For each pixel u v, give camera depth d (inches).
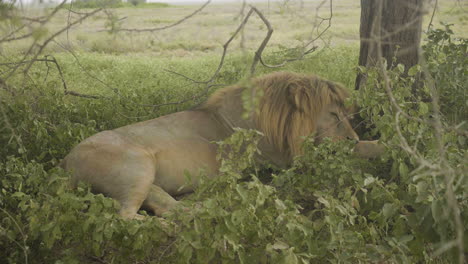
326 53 328.8
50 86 205.2
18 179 124.1
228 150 157.8
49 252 113.5
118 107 210.7
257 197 100.2
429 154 116.3
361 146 158.9
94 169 140.3
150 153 146.0
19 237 113.7
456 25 358.3
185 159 151.7
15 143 154.4
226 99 160.1
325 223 106.8
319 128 158.6
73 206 106.7
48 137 173.2
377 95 136.3
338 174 132.6
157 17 577.6
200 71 314.3
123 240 103.8
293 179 135.7
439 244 97.9
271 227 105.2
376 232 108.7
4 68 191.3
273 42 455.5
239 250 98.5
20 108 173.9
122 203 137.9
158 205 143.9
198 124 158.4
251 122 157.6
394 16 174.7
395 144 124.8
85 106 206.4
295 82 158.1
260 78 161.2
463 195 99.1
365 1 187.5
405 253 106.3
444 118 148.5
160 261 106.7
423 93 175.2
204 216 98.0
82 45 369.1
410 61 176.1
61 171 124.8
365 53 191.6
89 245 112.0
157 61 389.7
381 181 115.2
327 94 156.8
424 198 99.9
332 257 104.0
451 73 159.3
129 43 485.4
